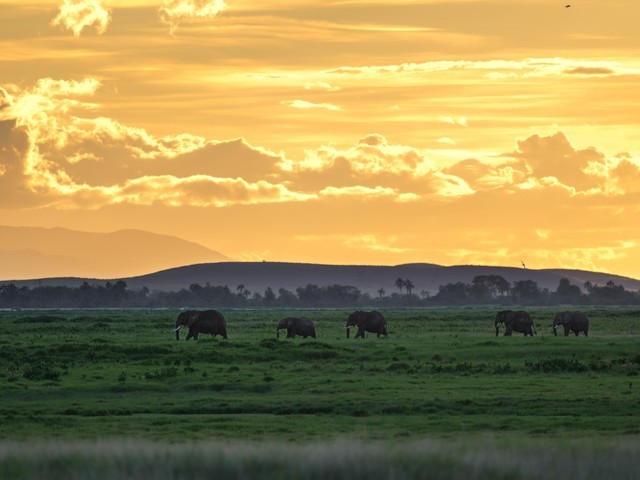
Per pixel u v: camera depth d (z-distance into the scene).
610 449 102.19
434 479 91.50
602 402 166.75
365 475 91.25
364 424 147.62
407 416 157.00
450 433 136.62
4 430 141.62
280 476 90.88
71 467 92.56
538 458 96.88
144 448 100.31
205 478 90.56
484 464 93.75
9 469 91.75
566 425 144.25
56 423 150.00
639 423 145.38
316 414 161.00
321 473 91.19
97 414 162.62
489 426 144.12
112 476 90.12
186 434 137.00
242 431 139.75
